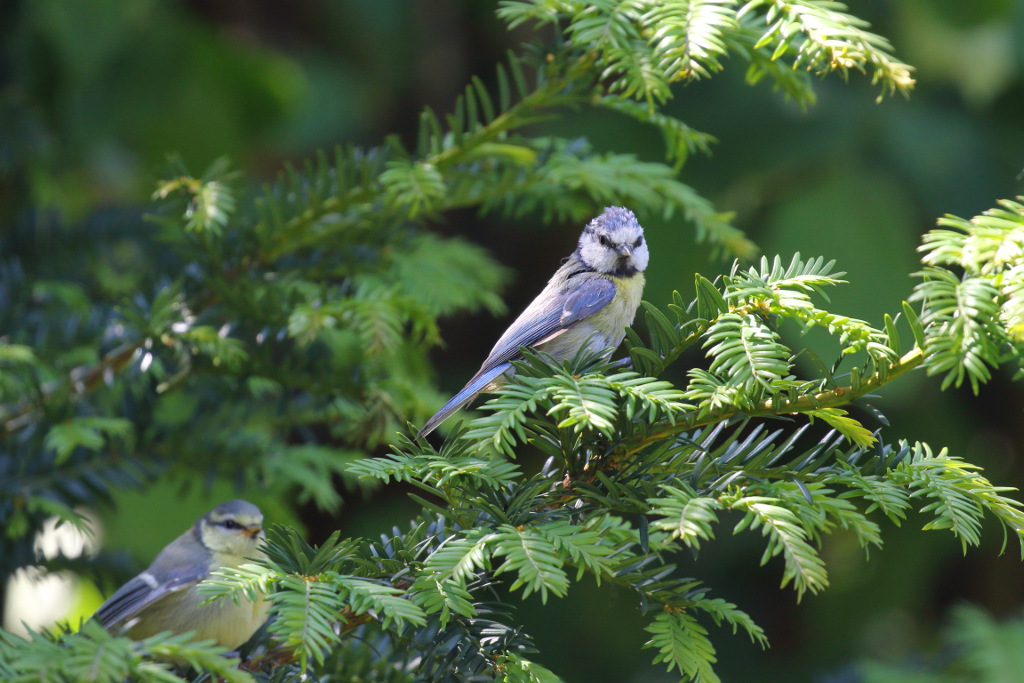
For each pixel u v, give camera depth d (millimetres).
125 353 6469
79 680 3268
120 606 6156
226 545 6395
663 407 4023
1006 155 10430
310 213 6656
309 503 11602
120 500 9211
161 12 10602
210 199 6250
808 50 4848
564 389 4141
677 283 10102
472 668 4281
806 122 10297
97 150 10359
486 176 6871
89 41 9430
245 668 5078
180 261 7262
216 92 10961
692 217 6996
